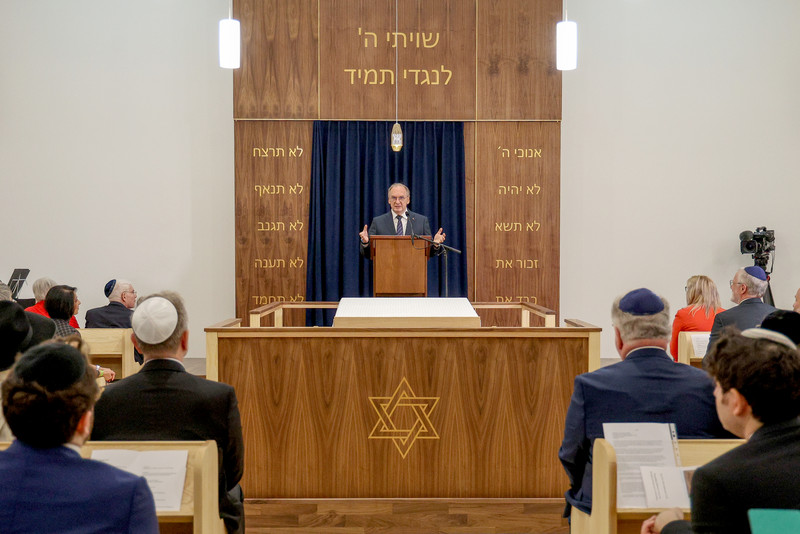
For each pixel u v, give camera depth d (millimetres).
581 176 7336
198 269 7273
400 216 5938
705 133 7324
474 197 6711
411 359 2994
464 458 3014
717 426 2092
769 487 1269
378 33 6605
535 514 3002
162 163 7223
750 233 6965
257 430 2998
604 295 7395
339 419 3000
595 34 7270
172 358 2139
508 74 6629
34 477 1276
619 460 1964
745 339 1446
